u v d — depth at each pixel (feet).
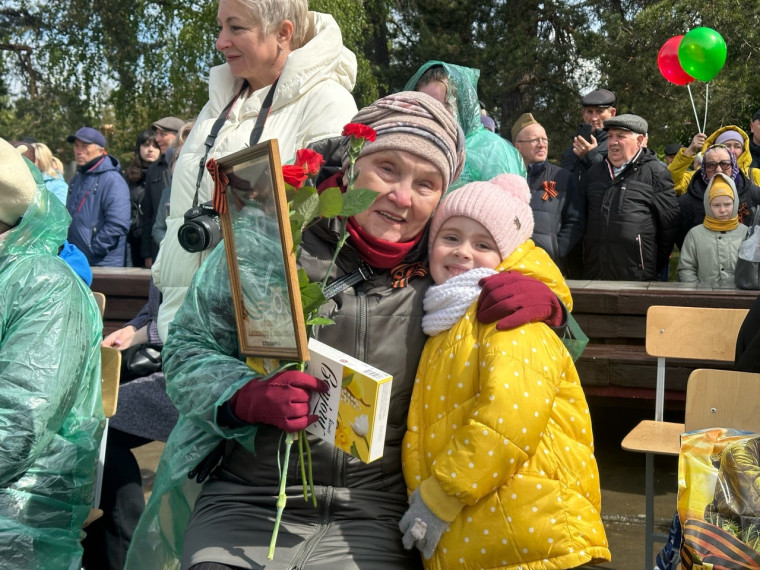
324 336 5.85
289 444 5.34
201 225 7.72
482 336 5.60
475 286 5.75
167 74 55.88
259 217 5.27
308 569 5.43
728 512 5.56
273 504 5.80
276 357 5.35
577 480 5.68
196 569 5.38
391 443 5.95
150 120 58.03
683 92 49.14
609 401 16.75
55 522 7.14
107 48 58.23
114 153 71.97
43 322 6.98
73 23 60.59
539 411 5.40
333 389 5.30
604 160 19.12
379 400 5.03
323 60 9.02
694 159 21.95
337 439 5.28
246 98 9.37
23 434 6.69
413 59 55.01
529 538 5.43
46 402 6.82
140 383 9.67
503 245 5.92
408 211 5.87
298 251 5.87
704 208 17.24
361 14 48.37
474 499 5.36
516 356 5.44
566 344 6.18
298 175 5.27
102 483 9.57
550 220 18.49
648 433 10.76
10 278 7.06
